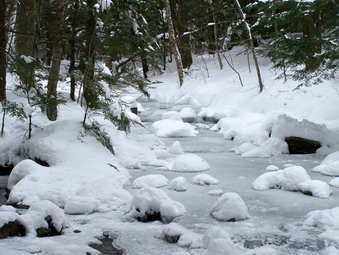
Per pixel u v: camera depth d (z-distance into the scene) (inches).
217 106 737.0
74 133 354.3
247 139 507.8
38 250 181.3
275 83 674.8
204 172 350.3
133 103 705.6
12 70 342.6
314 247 189.2
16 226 203.2
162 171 355.6
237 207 228.2
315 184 277.0
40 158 335.9
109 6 429.1
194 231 210.5
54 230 210.4
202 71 954.7
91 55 416.2
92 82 375.6
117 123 437.4
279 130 449.7
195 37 1050.1
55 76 364.8
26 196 264.1
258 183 295.4
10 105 354.0
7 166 360.5
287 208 248.1
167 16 935.0
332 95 561.3
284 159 405.7
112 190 267.7
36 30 527.8
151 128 596.4
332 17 440.8
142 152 400.8
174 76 1031.6
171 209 230.5
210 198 270.5
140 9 485.1
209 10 980.6
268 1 466.6
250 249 186.4
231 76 834.2
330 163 353.4
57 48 378.3
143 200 233.6
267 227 215.5
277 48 452.8
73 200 250.1
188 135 566.3
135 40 485.4
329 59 464.4
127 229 218.1
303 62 490.0
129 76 448.8
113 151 375.2
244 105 681.0
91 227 220.8
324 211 222.4
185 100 834.8
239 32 892.6
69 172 296.4
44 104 363.9
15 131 382.3
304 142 435.2
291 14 436.8
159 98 933.2
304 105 579.2
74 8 432.5
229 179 323.6
